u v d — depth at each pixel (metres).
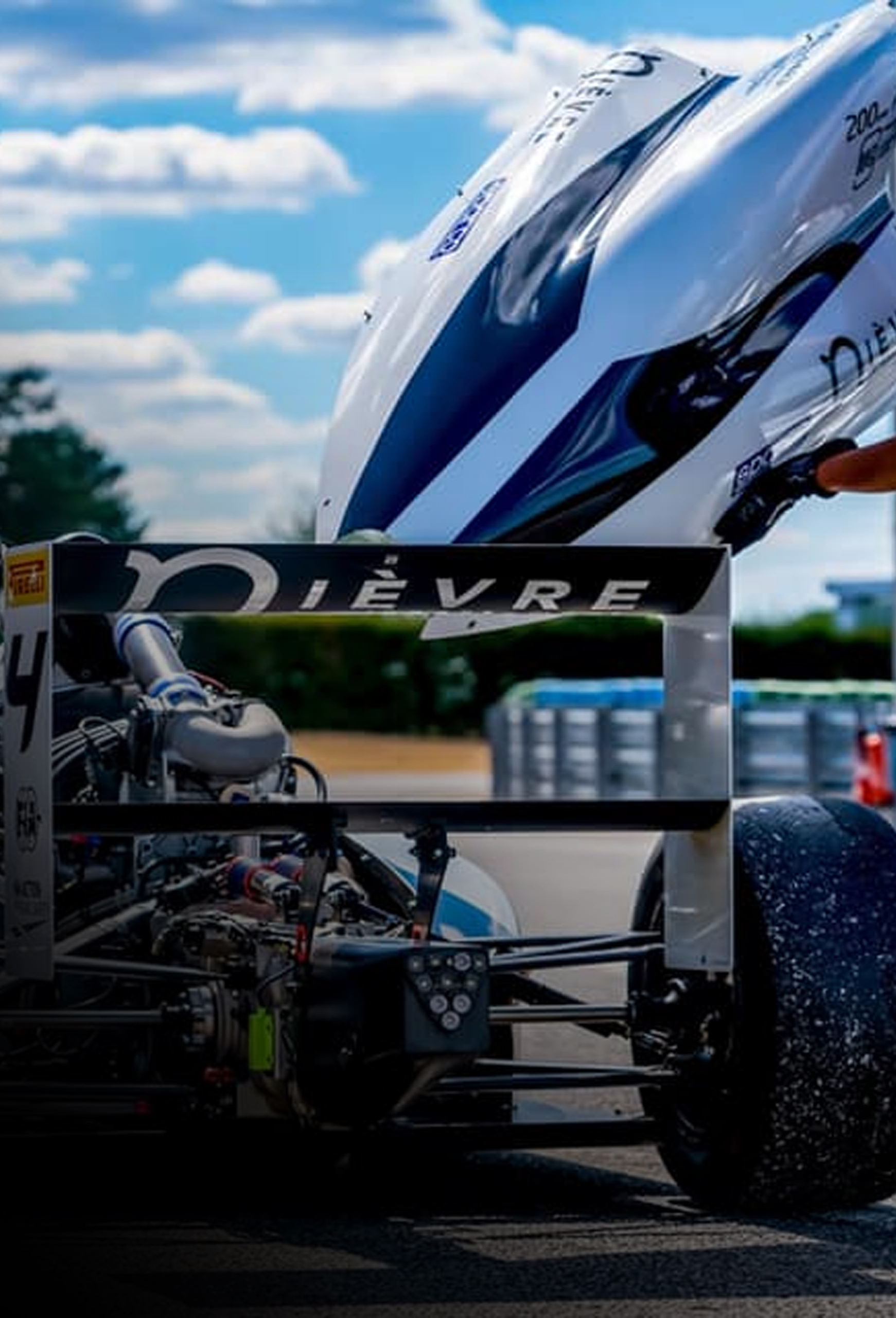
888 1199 6.69
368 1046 5.76
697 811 6.24
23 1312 5.46
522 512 6.98
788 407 7.07
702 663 6.31
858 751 23.06
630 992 6.92
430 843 6.08
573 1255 6.02
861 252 7.09
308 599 6.12
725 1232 6.29
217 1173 7.25
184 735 6.65
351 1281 5.75
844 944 6.26
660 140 7.21
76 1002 7.05
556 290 6.98
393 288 7.40
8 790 6.14
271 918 6.79
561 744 27.67
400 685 47.91
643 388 6.93
